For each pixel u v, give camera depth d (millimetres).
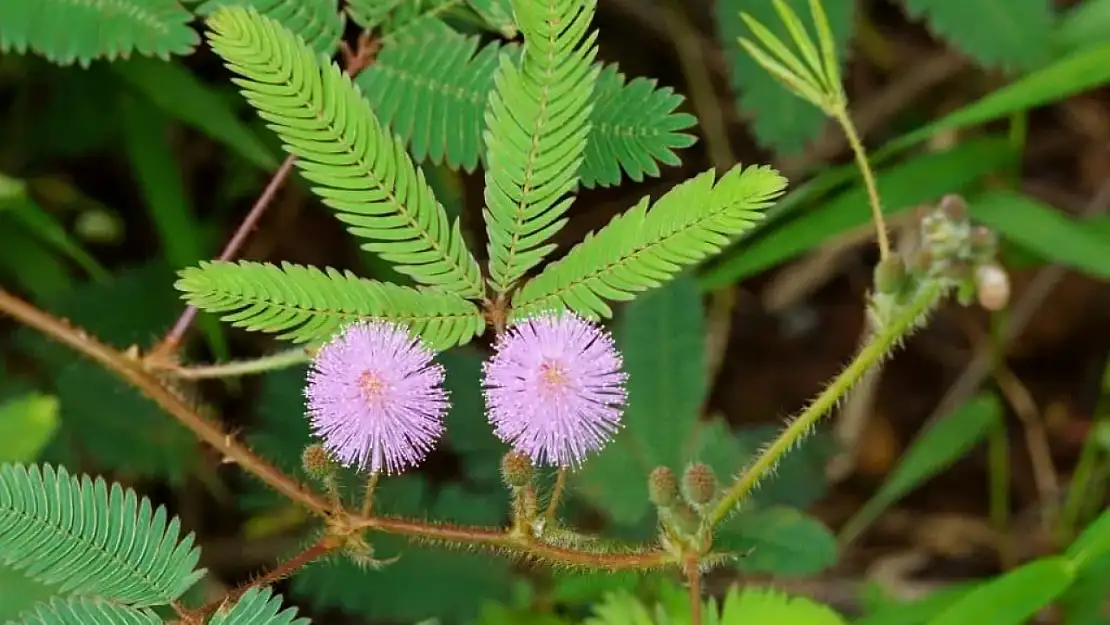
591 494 492
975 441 553
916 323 453
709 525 426
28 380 526
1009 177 528
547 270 411
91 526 413
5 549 411
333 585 495
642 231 405
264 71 403
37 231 532
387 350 402
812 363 641
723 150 595
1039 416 633
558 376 396
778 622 471
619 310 521
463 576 500
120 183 589
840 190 514
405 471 520
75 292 531
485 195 407
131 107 536
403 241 411
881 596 540
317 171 407
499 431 403
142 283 535
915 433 634
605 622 477
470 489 530
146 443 517
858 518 552
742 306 647
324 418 402
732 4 506
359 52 445
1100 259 504
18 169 558
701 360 497
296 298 409
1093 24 508
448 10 445
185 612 416
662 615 475
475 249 541
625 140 432
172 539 416
